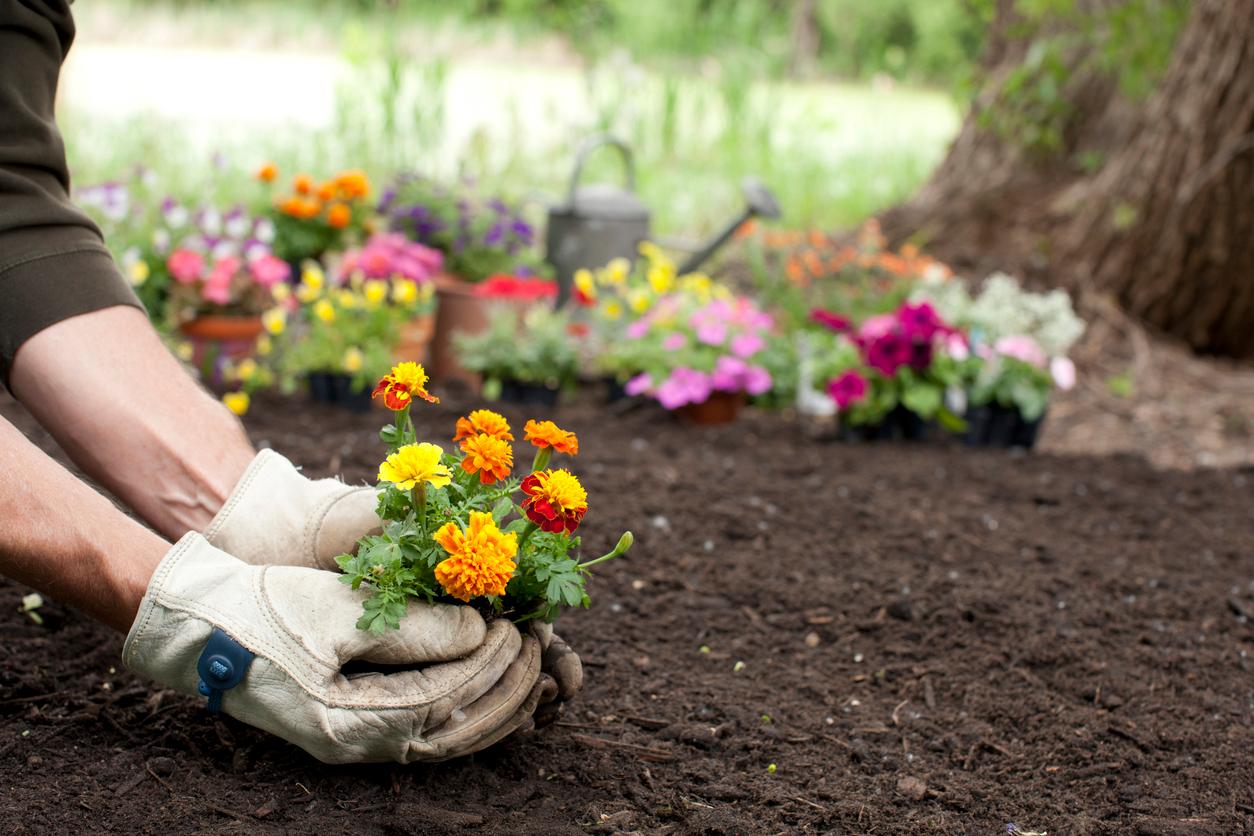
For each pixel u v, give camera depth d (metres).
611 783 1.70
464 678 1.54
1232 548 2.87
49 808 1.51
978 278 5.36
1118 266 5.19
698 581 2.46
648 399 4.10
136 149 6.24
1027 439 3.99
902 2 18.39
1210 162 4.80
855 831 1.62
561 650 1.67
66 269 1.77
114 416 1.74
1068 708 2.00
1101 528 2.98
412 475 1.45
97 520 1.51
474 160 7.23
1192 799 1.74
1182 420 4.41
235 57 14.60
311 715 1.50
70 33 1.88
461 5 15.89
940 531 2.83
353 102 7.25
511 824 1.56
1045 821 1.67
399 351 3.84
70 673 1.85
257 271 3.79
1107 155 5.82
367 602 1.50
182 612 1.50
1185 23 5.04
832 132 10.46
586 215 4.79
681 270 4.64
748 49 11.04
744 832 1.58
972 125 6.35
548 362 4.01
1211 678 2.15
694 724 1.88
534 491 1.49
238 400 3.47
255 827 1.50
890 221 6.15
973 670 2.13
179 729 1.72
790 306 5.00
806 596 2.40
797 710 1.96
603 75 12.49
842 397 3.72
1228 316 5.08
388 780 1.63
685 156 8.44
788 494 3.03
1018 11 6.14
